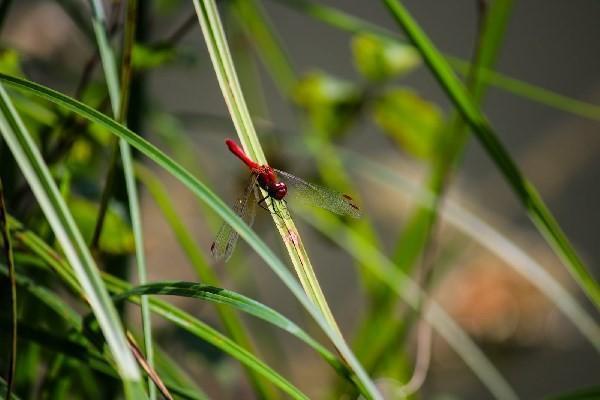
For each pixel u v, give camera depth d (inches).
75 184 31.9
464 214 34.1
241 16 35.7
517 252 33.7
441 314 33.9
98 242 30.2
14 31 38.8
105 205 30.0
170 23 37.0
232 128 35.4
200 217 47.4
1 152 31.8
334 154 35.1
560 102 33.6
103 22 30.2
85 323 29.1
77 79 34.5
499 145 30.9
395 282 34.1
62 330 32.3
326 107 35.5
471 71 33.4
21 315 31.4
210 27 28.8
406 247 34.9
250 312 28.3
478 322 48.3
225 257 29.9
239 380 39.7
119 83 30.6
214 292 28.3
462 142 34.2
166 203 32.3
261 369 28.5
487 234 33.9
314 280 28.7
